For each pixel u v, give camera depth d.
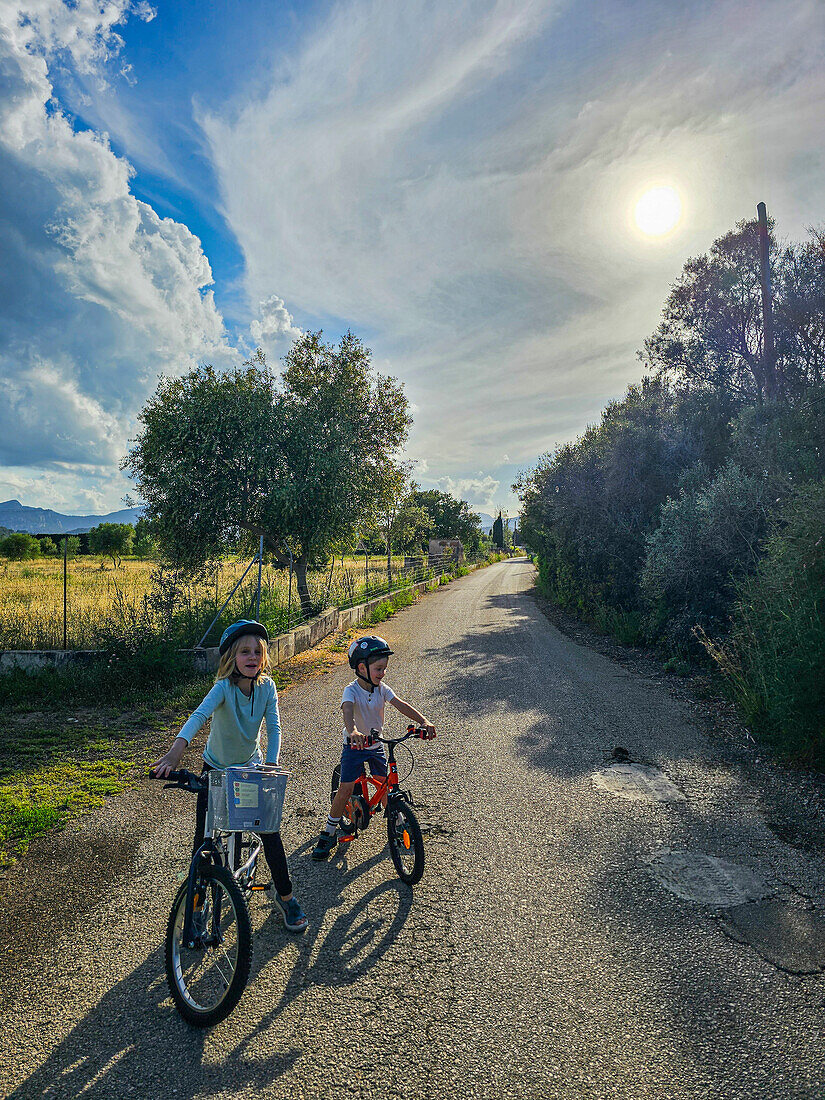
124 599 14.16
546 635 14.71
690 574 10.68
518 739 6.80
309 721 7.73
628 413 16.81
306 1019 2.73
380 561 37.34
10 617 11.61
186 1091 2.36
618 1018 2.71
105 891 3.85
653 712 7.73
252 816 2.81
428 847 4.38
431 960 3.13
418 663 11.36
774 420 10.93
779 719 6.16
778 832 4.51
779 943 3.22
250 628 3.14
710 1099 2.29
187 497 13.96
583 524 16.58
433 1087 2.36
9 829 4.66
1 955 3.22
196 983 2.89
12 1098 2.34
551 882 3.88
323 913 3.57
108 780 5.78
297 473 14.58
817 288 14.94
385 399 17.64
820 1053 2.49
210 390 14.26
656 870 4.00
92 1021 2.74
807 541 6.41
